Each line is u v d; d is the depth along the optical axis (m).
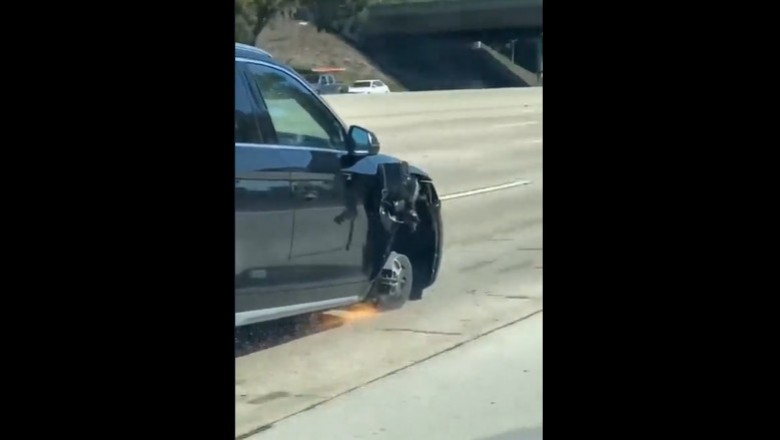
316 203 5.23
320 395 4.61
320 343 5.30
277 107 5.21
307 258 5.18
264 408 4.47
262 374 4.93
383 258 5.77
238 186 4.78
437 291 6.36
